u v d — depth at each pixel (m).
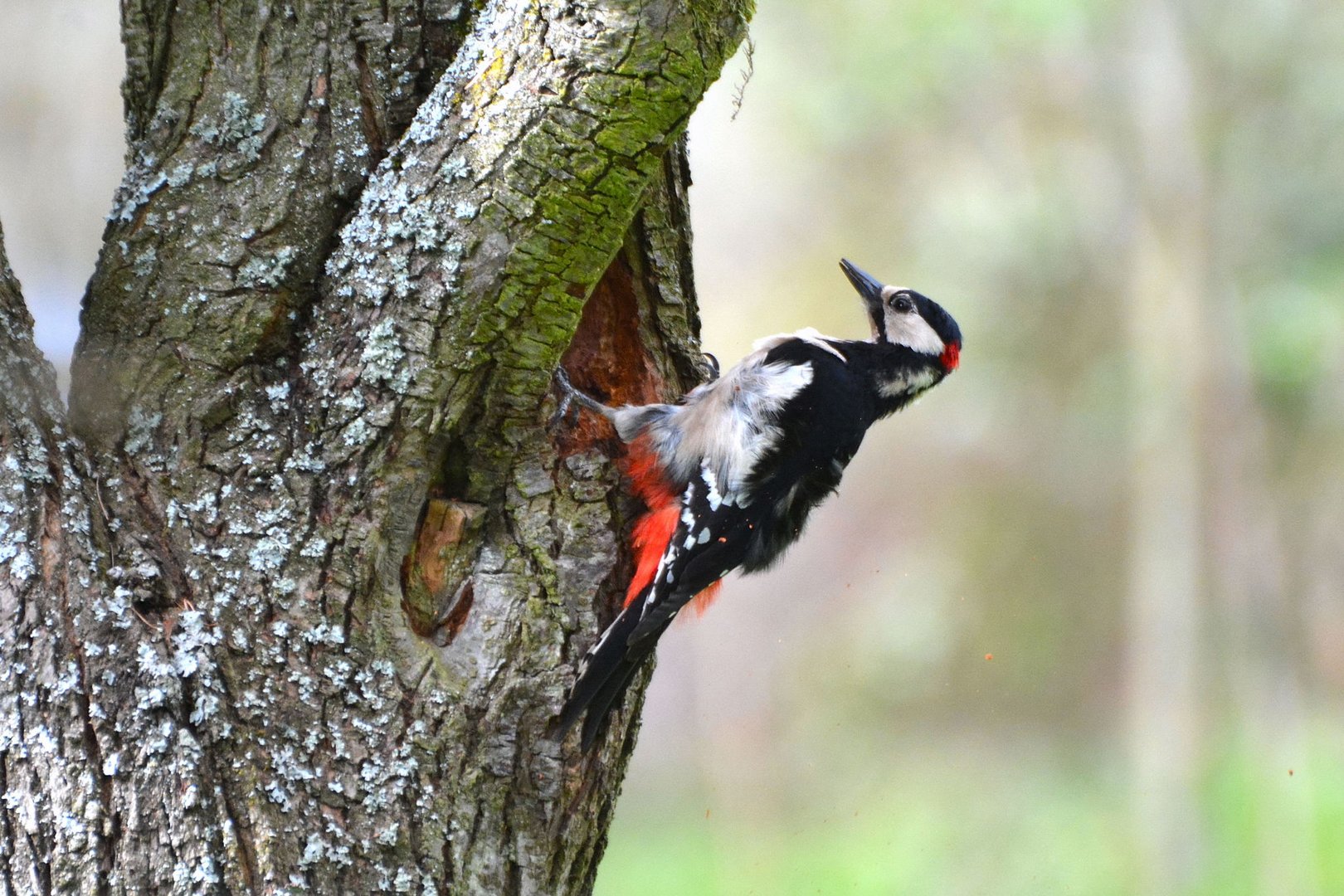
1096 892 21.86
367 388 6.20
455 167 6.13
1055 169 24.52
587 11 5.89
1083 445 26.27
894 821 23.39
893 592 27.06
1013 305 25.53
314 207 6.29
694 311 8.45
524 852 6.45
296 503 6.10
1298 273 23.89
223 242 6.20
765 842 22.92
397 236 6.18
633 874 21.98
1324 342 23.44
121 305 6.18
